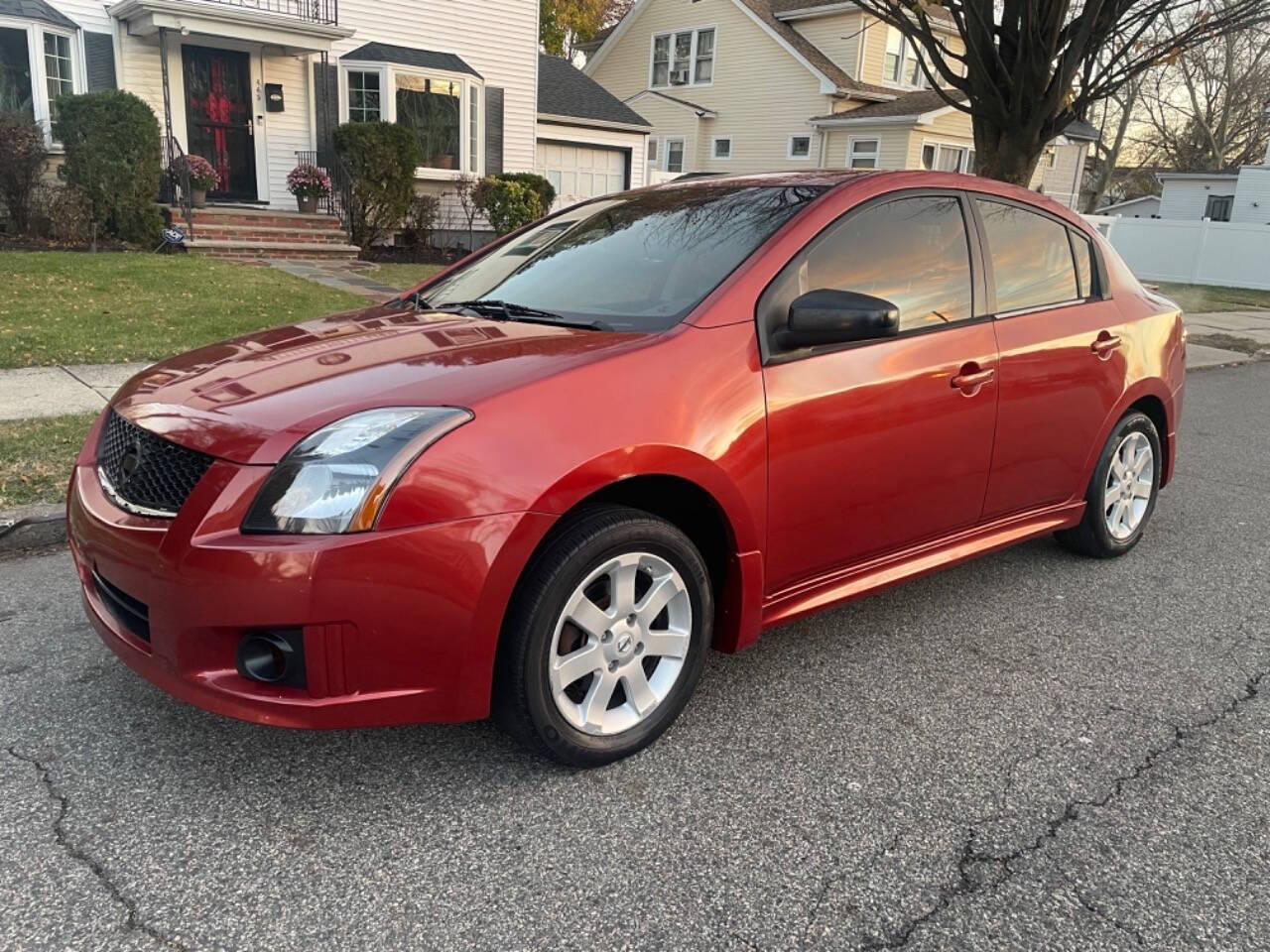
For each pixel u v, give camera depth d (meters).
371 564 2.25
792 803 2.62
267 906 2.15
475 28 18.20
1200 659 3.62
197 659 2.34
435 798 2.58
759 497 2.88
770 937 2.12
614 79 33.03
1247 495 6.06
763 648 3.62
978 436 3.58
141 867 2.27
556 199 22.73
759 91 28.91
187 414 2.55
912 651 3.62
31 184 13.20
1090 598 4.21
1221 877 2.37
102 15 14.39
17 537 4.30
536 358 2.67
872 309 2.82
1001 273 3.78
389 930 2.10
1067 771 2.83
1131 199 47.03
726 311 2.90
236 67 15.68
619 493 2.74
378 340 2.99
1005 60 8.64
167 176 14.60
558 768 2.74
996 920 2.19
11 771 2.64
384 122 15.89
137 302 9.55
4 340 7.82
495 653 2.46
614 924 2.14
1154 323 4.52
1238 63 40.09
